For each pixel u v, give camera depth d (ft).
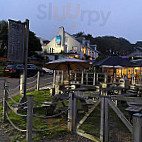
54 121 13.94
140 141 6.57
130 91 22.91
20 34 16.93
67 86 24.86
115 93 23.56
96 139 10.00
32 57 107.24
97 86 25.29
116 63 27.84
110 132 11.60
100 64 28.43
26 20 17.38
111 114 16.35
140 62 34.65
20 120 13.88
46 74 70.03
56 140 10.28
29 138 9.18
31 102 9.35
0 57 91.71
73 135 11.09
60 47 113.70
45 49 120.67
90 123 13.67
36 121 13.84
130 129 8.46
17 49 16.69
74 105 11.85
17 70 49.83
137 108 11.55
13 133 11.33
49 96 24.34
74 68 25.00
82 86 24.14
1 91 26.76
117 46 237.66
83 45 113.80
